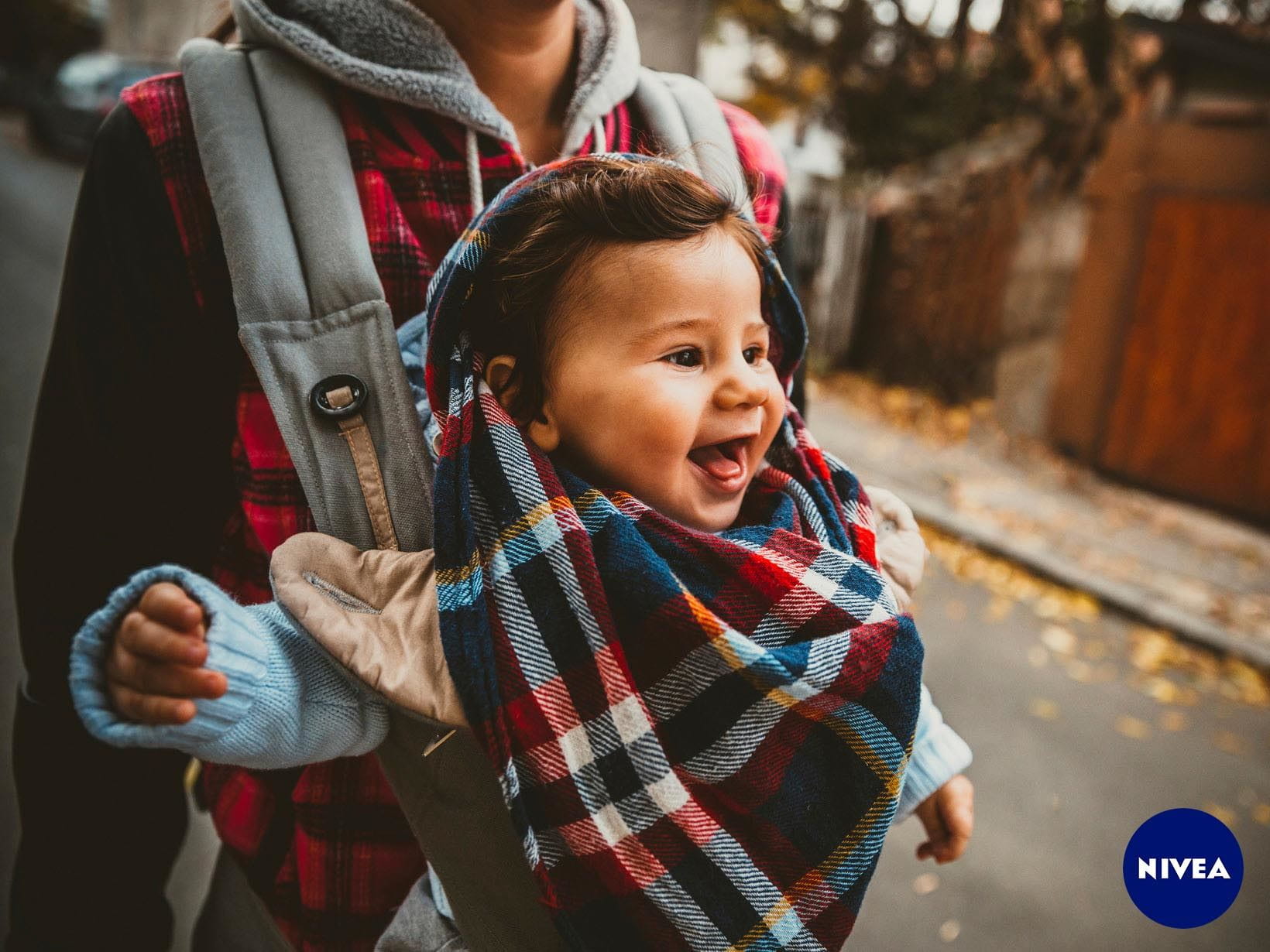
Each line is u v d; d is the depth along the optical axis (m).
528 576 0.66
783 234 1.05
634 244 0.70
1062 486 5.92
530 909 0.72
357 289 0.78
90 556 0.86
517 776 0.64
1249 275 5.37
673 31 6.64
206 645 0.55
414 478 0.77
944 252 6.96
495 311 0.75
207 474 0.86
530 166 0.90
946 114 7.36
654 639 0.67
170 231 0.80
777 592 0.70
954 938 2.55
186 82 0.82
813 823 0.71
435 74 0.85
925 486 5.69
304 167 0.80
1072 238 6.30
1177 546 5.20
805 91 8.41
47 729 0.87
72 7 22.39
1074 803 3.11
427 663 0.67
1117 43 6.35
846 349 7.52
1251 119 5.28
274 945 0.92
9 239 8.59
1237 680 4.00
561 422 0.73
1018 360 6.66
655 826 0.66
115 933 0.93
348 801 0.84
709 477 0.74
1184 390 5.73
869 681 0.70
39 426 0.85
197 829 2.27
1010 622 4.30
